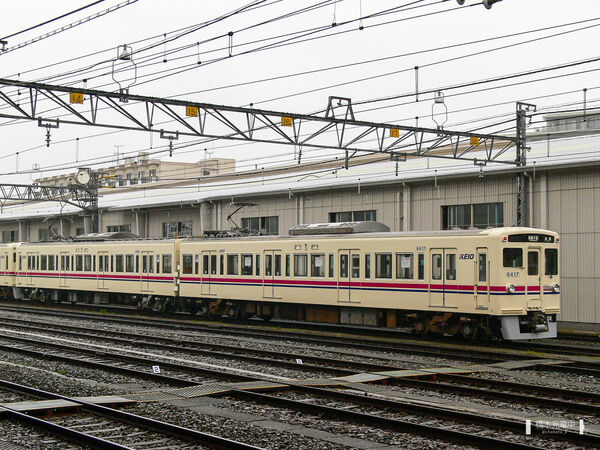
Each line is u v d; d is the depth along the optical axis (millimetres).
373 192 31766
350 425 10352
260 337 22453
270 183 43156
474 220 28438
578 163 24859
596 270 25047
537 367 15984
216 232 28625
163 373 15477
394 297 21438
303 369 15711
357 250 22516
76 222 48438
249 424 10430
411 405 11133
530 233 19703
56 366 16406
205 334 23328
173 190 49969
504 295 19078
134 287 30906
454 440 9352
